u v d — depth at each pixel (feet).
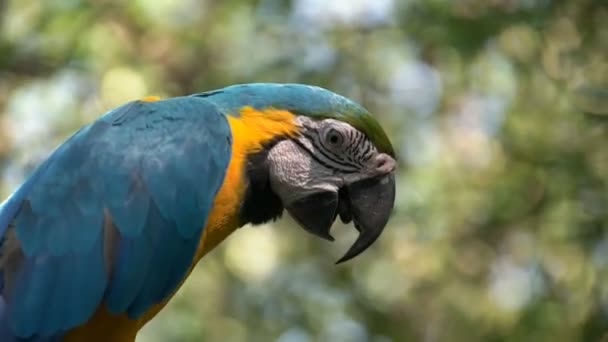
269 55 40.11
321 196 18.43
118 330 17.58
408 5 37.58
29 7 39.63
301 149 18.40
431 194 39.17
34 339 16.81
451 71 39.17
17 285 16.76
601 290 32.42
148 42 41.29
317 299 40.01
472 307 39.58
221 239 18.39
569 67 35.09
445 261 39.70
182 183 17.54
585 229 32.73
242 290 39.37
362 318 39.88
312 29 40.11
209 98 18.53
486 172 39.58
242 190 18.08
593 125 33.45
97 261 17.04
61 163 17.49
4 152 38.93
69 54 39.50
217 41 41.19
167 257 17.53
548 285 35.78
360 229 18.78
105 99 38.60
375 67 39.32
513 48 36.63
